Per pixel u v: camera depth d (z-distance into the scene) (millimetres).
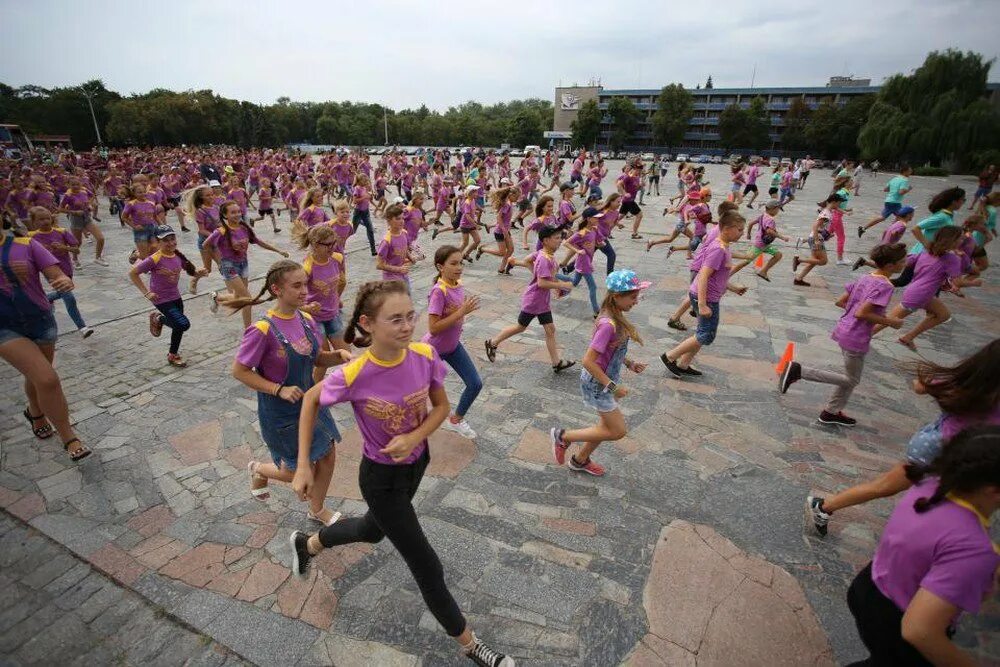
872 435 4516
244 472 3959
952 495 1645
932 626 1548
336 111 111750
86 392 5207
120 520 3455
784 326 7223
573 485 3811
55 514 3506
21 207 12281
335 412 4844
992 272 10773
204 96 79188
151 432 4492
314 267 4828
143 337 6703
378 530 2498
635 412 4867
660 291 8781
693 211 10266
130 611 2793
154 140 75875
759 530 3377
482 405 4988
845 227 15422
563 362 5676
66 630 2693
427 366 2344
